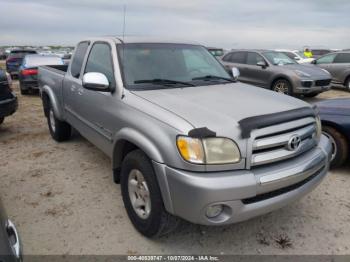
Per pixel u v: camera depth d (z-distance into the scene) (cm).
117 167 347
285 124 273
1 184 416
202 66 417
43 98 607
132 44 388
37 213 346
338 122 432
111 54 374
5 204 365
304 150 294
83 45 465
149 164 279
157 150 265
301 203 369
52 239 302
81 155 519
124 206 348
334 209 357
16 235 206
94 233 311
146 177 279
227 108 284
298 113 285
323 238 307
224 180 241
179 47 421
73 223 327
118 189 400
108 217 338
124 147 333
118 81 341
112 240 301
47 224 326
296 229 321
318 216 343
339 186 411
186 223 330
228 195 241
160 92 331
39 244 295
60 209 354
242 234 313
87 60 432
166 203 263
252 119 256
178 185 248
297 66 1073
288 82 1018
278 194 269
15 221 331
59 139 580
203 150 243
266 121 258
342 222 333
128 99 320
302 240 304
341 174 447
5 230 187
